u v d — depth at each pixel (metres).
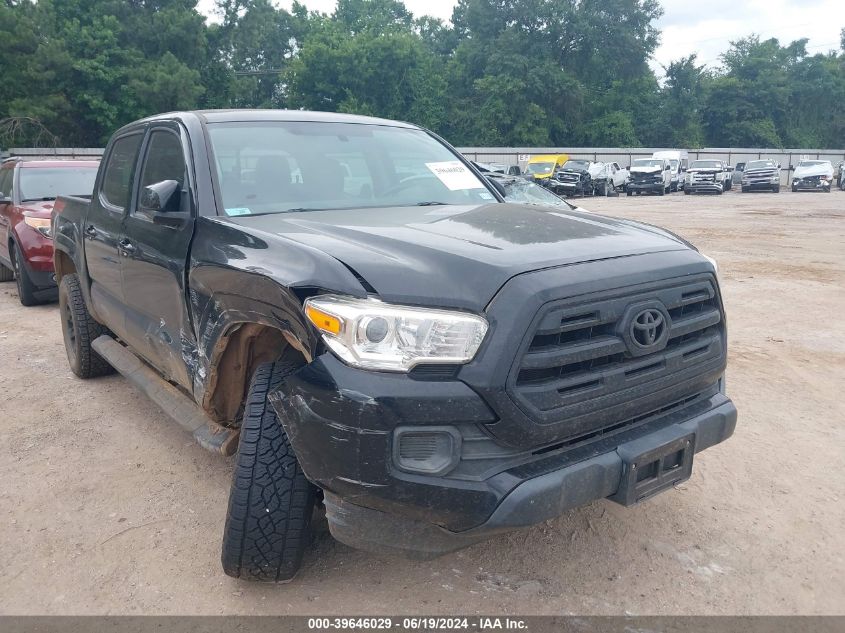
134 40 44.66
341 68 57.41
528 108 59.97
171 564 3.17
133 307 4.30
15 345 6.93
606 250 2.74
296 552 2.80
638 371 2.67
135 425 4.82
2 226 9.47
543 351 2.40
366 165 4.05
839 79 79.94
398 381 2.30
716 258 12.92
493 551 3.26
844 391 5.50
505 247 2.67
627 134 64.25
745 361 6.29
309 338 2.47
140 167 4.27
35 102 40.62
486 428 2.35
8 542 3.37
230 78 51.44
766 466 4.18
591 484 2.52
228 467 4.18
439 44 76.00
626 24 65.19
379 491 2.32
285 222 3.21
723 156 58.22
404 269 2.49
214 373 3.17
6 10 40.03
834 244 15.02
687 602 2.89
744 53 80.25
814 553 3.26
